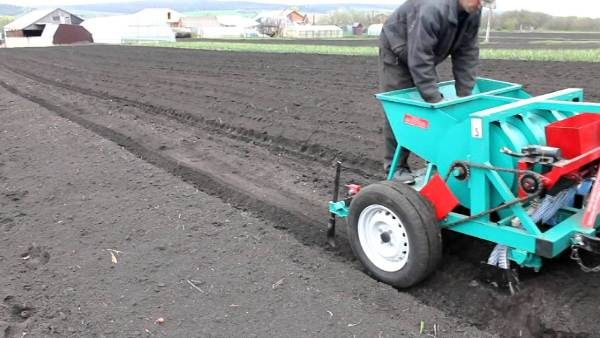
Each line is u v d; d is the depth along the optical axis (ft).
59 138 30.68
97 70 73.31
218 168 25.88
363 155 26.16
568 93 14.93
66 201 21.04
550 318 12.87
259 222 18.54
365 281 14.78
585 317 12.71
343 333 12.43
